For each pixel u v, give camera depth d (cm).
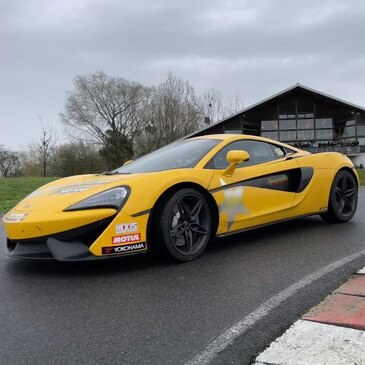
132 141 4881
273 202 476
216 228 425
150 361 223
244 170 454
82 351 235
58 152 4316
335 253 409
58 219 350
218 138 479
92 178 435
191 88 4966
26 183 1639
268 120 3441
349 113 3288
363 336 233
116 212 359
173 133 4772
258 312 277
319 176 527
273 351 224
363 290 305
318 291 309
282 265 377
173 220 388
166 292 320
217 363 218
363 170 2623
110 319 275
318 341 231
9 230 373
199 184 407
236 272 362
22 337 254
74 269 385
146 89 4931
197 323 265
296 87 3269
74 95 4838
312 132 3378
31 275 373
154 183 381
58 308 296
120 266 389
